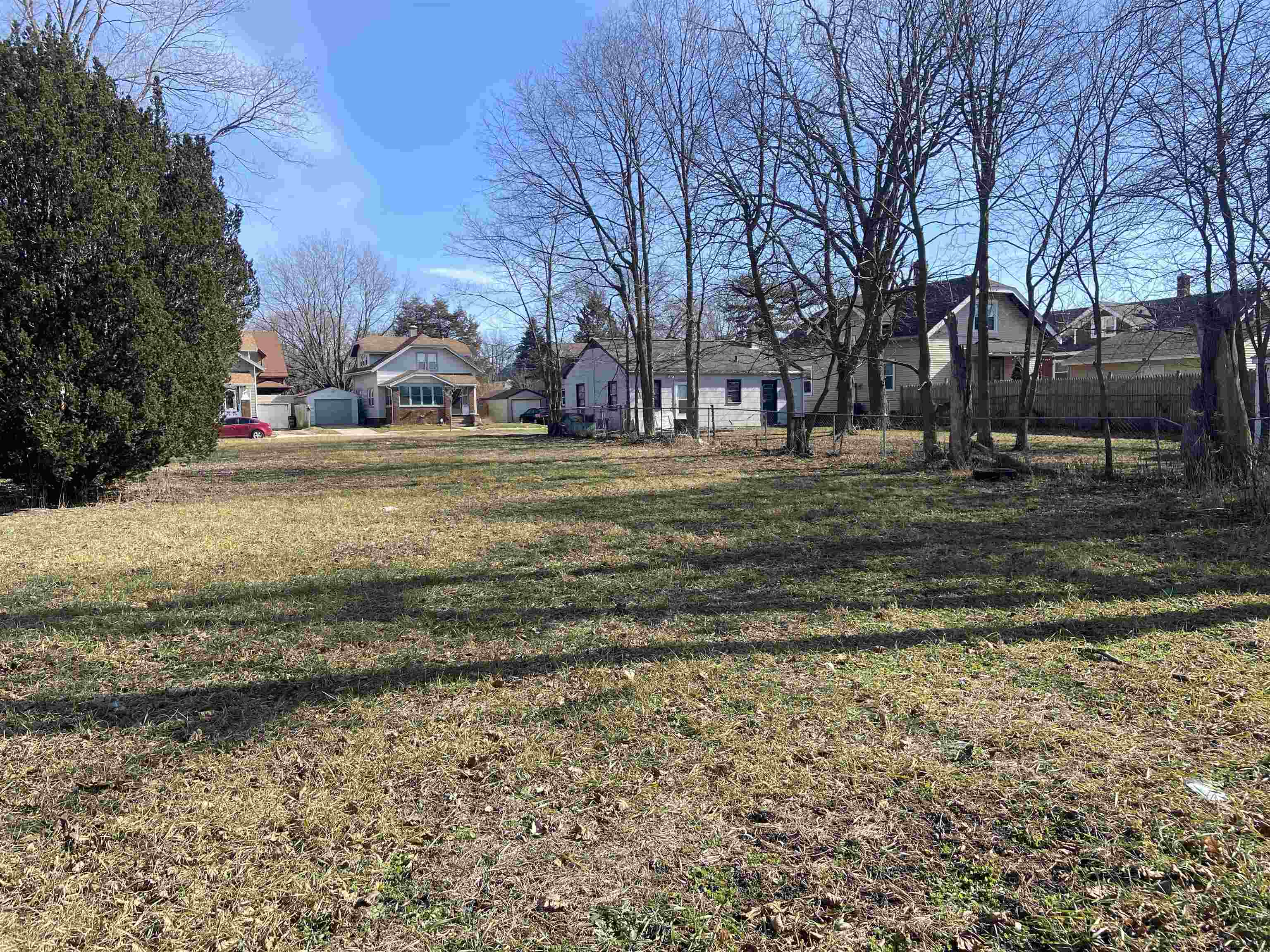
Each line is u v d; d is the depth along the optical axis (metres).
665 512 9.39
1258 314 10.09
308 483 13.81
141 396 10.31
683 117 21.59
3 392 9.41
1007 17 12.34
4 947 2.02
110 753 3.16
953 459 13.23
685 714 3.43
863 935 2.03
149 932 2.09
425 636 4.60
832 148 14.88
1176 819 2.48
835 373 32.53
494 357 78.88
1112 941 1.97
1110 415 23.28
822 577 5.86
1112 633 4.36
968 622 4.65
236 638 4.60
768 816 2.60
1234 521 7.49
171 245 11.25
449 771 2.96
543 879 2.30
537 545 7.35
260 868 2.37
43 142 9.48
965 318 29.52
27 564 6.59
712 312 30.45
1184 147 9.90
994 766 2.88
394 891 2.25
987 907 2.12
